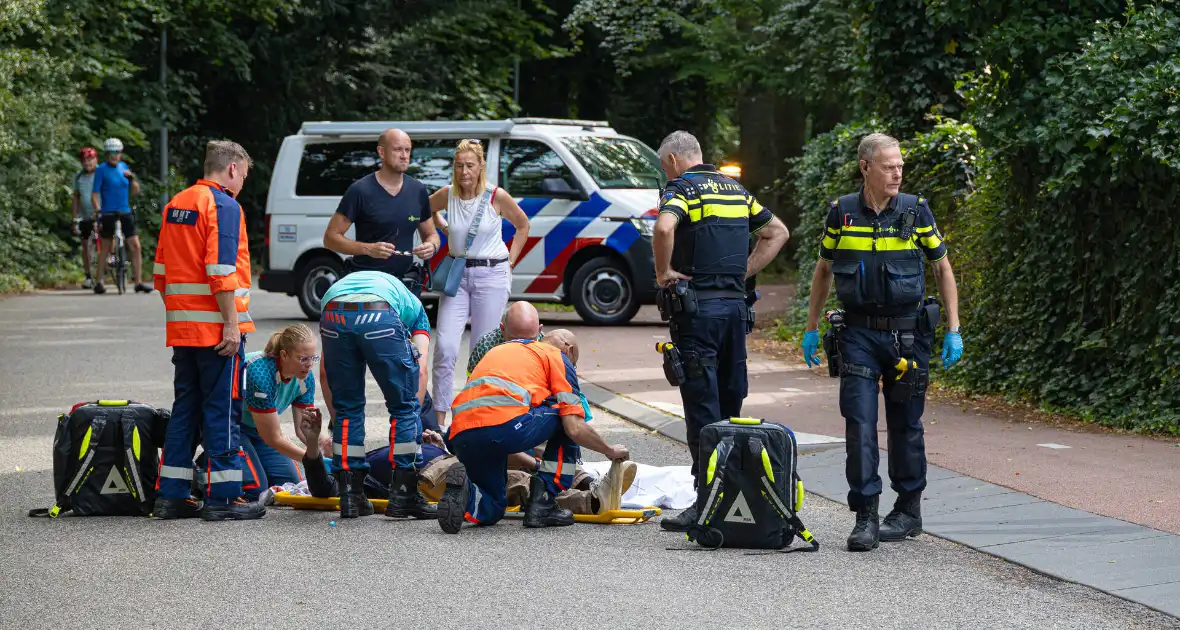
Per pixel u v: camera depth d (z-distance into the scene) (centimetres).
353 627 548
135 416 749
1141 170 964
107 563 647
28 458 904
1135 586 596
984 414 1046
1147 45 1023
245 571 635
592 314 1734
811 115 2766
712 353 744
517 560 658
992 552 662
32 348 1480
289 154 1853
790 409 1085
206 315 735
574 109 3906
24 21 2369
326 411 1115
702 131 3888
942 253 698
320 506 781
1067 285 1049
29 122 2411
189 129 3266
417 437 766
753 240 1510
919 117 1389
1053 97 1066
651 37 2962
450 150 1798
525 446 722
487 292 970
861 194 698
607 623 553
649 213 1711
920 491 706
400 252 873
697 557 664
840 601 585
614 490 749
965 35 1350
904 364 687
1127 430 969
